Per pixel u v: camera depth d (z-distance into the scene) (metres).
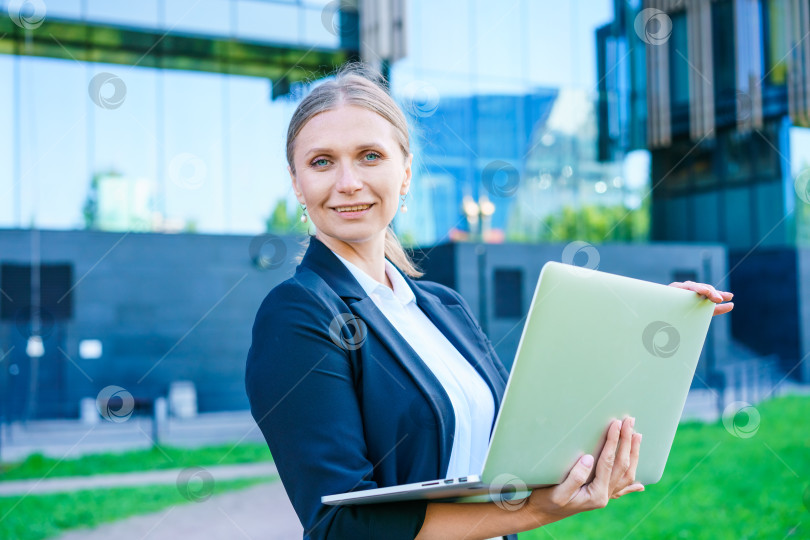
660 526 4.23
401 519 0.87
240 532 4.20
